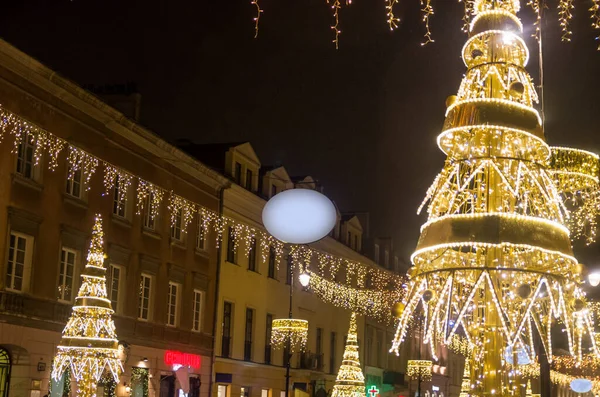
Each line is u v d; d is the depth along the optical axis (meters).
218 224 33.34
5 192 21.53
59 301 23.52
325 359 44.22
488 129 9.01
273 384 37.72
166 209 29.83
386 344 54.72
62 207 23.97
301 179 43.06
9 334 21.23
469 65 9.69
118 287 26.81
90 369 17.36
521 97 9.48
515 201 9.53
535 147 9.30
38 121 22.89
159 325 28.89
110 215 26.38
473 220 8.75
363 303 47.66
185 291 30.86
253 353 35.97
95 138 25.64
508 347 9.09
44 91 23.14
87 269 17.58
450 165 9.51
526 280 9.16
